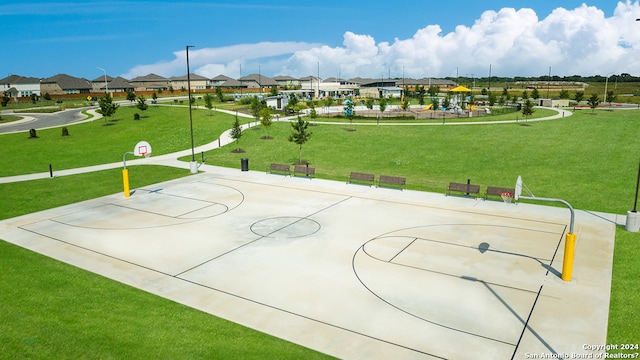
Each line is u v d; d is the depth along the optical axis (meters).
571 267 13.48
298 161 35.25
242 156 37.41
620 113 63.06
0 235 18.34
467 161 34.03
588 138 42.03
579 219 19.80
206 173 30.66
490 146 39.28
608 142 39.84
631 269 14.41
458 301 12.44
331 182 27.73
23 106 95.88
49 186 27.11
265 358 9.86
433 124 53.03
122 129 55.88
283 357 9.90
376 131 48.31
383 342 10.50
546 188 25.92
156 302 12.52
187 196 24.41
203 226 19.17
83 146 44.81
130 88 141.62
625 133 44.38
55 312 11.93
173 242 17.27
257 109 60.03
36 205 22.97
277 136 46.81
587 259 15.26
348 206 22.16
